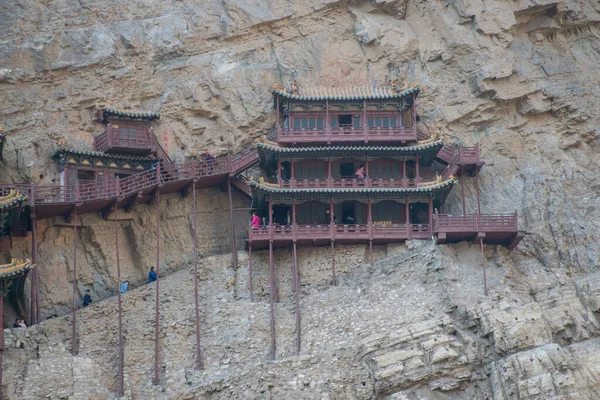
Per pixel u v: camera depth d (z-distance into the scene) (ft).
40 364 519.19
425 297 549.13
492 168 633.20
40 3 646.33
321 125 634.43
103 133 618.03
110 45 640.99
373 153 613.52
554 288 565.53
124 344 544.21
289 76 655.76
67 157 604.08
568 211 606.96
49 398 508.12
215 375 534.78
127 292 567.59
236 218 627.87
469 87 647.97
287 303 569.23
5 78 618.85
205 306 568.00
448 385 513.04
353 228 589.32
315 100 628.28
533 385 506.07
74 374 520.01
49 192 597.11
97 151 616.39
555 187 617.62
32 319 551.18
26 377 512.22
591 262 587.68
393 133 624.59
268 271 584.81
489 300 540.93
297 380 523.29
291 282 582.35
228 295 574.15
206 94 643.86
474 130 645.51
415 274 561.43
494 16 655.76
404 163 619.26
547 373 508.94
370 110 636.07
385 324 539.29
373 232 590.14
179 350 547.08
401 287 558.15
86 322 550.36
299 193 593.83
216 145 638.94
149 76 643.86
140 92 640.17
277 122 625.41
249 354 544.62
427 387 514.68
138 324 555.28
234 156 638.53
